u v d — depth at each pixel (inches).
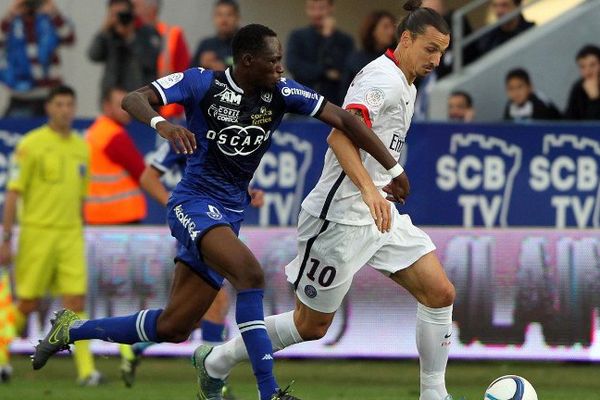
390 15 1605.6
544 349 1391.5
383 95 874.1
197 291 871.1
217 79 839.7
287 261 1395.2
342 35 1641.2
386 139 895.7
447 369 1421.0
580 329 1389.0
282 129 1444.4
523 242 1395.2
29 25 1790.1
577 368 1432.1
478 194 1437.0
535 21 1827.0
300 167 1444.4
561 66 1707.7
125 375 1251.2
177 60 1715.1
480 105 1678.2
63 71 1808.6
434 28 879.7
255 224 1450.5
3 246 1326.3
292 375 1365.7
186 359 1488.7
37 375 1378.0
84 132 1471.5
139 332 890.7
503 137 1433.3
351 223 902.4
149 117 804.0
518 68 1636.3
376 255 909.8
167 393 1207.6
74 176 1336.1
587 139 1428.4
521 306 1390.3
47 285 1344.7
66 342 917.2
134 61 1694.1
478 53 1738.4
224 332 1224.2
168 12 1812.3
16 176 1321.4
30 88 1793.8
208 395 967.6
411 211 1439.5
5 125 1467.8
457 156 1438.2
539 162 1434.5
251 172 868.0
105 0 1824.6
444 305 900.0
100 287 1419.8
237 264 816.9
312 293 924.0
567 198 1432.1
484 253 1395.2
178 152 793.6
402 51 895.1
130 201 1438.2
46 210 1327.5
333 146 864.3
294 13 1844.2
